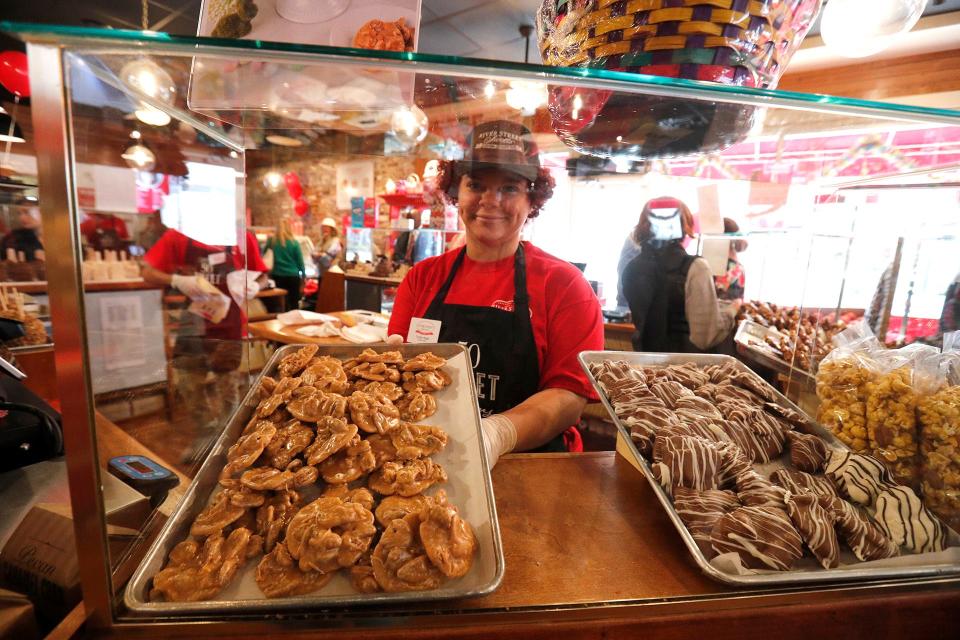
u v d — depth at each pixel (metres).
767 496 0.76
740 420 0.99
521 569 0.68
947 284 1.11
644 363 1.32
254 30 0.67
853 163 1.08
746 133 0.85
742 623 0.62
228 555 0.61
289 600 0.55
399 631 0.56
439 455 0.87
